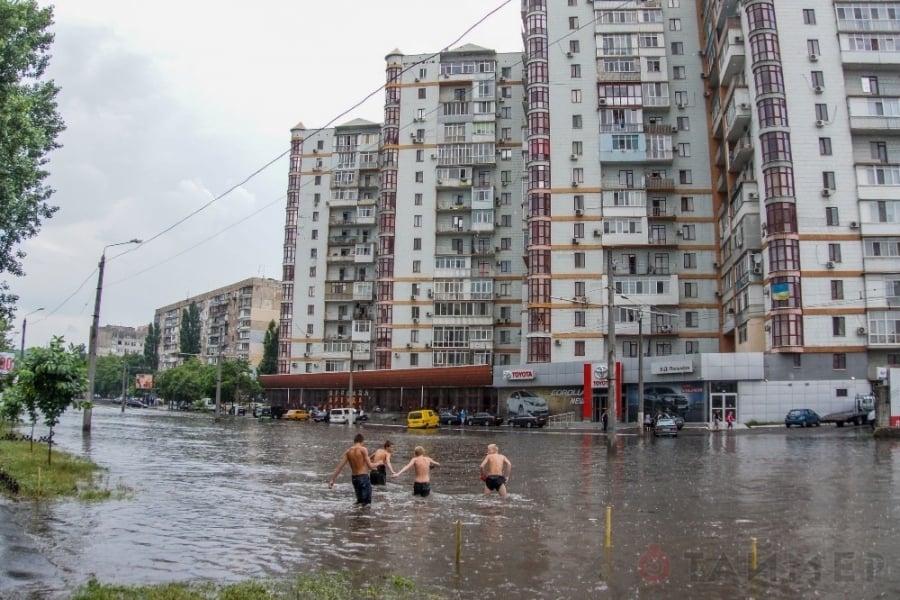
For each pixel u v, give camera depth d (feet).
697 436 138.72
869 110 170.91
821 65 172.96
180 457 88.38
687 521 43.57
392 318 258.78
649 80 212.02
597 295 205.26
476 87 264.31
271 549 35.47
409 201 264.31
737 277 187.83
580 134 212.02
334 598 26.68
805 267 165.17
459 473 73.87
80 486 55.67
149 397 445.78
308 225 306.14
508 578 30.07
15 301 107.76
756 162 175.01
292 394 298.35
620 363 186.70
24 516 42.73
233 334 442.91
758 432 146.82
